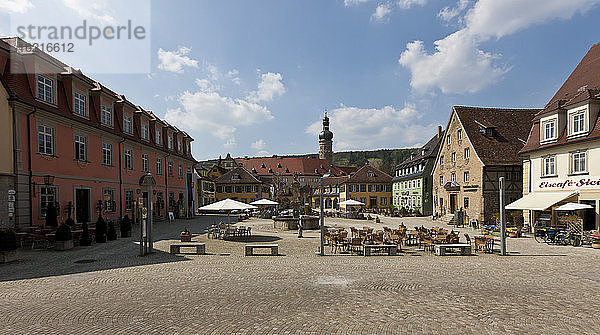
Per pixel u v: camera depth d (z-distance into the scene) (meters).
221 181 76.81
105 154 26.94
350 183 73.38
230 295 9.34
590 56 28.55
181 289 9.91
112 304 8.52
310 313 7.95
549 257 15.81
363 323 7.34
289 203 50.69
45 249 16.78
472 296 9.36
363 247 16.56
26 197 18.86
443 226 34.84
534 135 28.69
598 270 12.87
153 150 35.78
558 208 22.03
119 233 23.52
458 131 41.16
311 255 16.08
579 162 23.53
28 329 6.94
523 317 7.75
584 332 6.93
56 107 21.45
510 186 36.31
